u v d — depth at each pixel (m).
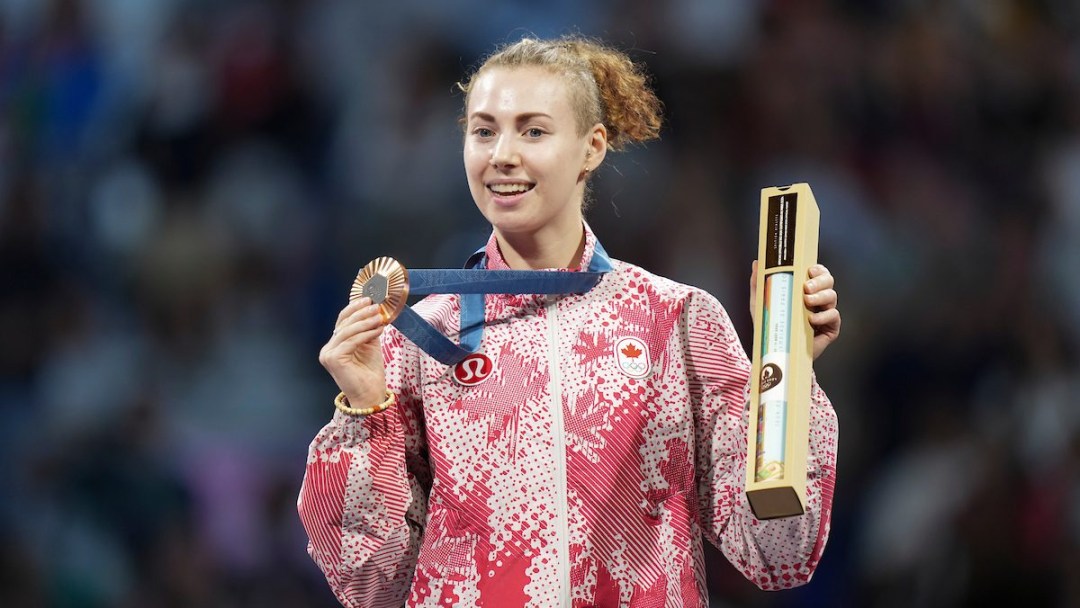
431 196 27.14
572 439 8.66
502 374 8.81
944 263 25.81
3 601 23.56
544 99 8.95
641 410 8.80
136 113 28.75
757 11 27.77
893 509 23.42
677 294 9.20
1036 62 28.05
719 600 22.45
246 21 28.98
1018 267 25.75
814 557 8.71
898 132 27.20
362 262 26.95
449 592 8.57
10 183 28.17
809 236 8.46
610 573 8.61
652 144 26.55
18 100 29.19
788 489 7.84
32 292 27.03
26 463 24.94
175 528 24.11
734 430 9.03
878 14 27.91
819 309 8.36
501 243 9.33
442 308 9.20
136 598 23.66
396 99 28.06
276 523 24.59
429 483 9.16
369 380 8.51
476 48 28.53
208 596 23.70
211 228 27.30
